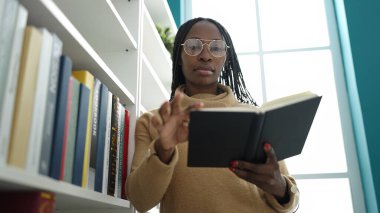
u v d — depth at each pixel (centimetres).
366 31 259
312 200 259
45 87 62
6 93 52
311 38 298
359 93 245
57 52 68
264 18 310
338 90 280
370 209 238
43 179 58
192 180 94
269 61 297
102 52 138
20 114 54
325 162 264
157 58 215
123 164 110
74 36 78
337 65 287
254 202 93
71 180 73
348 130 269
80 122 78
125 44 133
